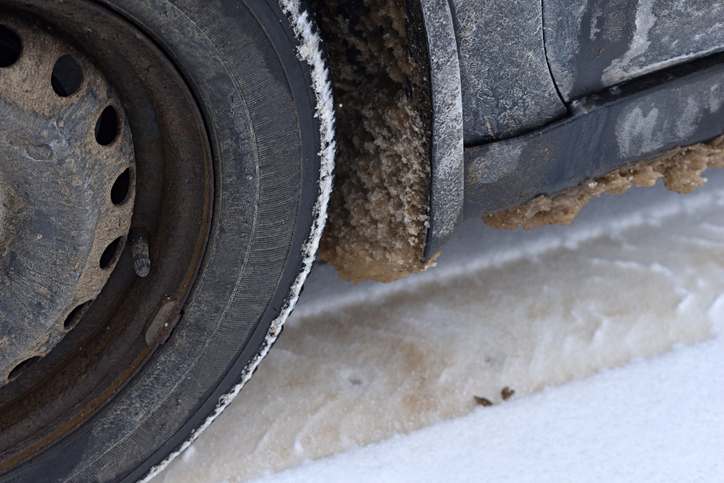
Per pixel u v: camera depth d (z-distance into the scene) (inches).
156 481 78.4
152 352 74.8
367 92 75.9
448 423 80.4
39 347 72.7
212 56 70.4
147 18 69.3
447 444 79.5
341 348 84.1
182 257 74.2
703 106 77.5
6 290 71.6
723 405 80.4
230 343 75.5
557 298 86.4
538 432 79.8
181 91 71.2
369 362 83.4
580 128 76.4
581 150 77.2
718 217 91.0
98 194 71.1
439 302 86.7
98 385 74.8
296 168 73.4
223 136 72.0
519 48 74.0
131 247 73.8
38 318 72.1
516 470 78.2
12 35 70.1
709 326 84.4
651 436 79.3
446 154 74.8
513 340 84.3
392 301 86.8
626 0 74.2
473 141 75.5
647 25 74.9
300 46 71.5
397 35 73.5
